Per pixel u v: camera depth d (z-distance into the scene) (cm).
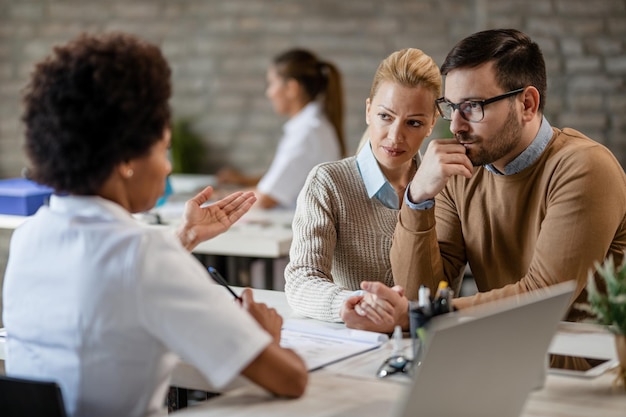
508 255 253
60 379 169
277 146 741
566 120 675
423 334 183
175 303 163
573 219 232
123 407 168
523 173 244
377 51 716
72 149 166
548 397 178
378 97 249
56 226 171
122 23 756
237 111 748
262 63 739
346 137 728
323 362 200
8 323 179
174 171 734
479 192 256
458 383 155
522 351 165
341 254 262
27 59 765
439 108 242
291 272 251
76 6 757
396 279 247
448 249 262
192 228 223
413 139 248
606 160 237
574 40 669
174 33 752
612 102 668
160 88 170
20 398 161
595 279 237
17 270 175
